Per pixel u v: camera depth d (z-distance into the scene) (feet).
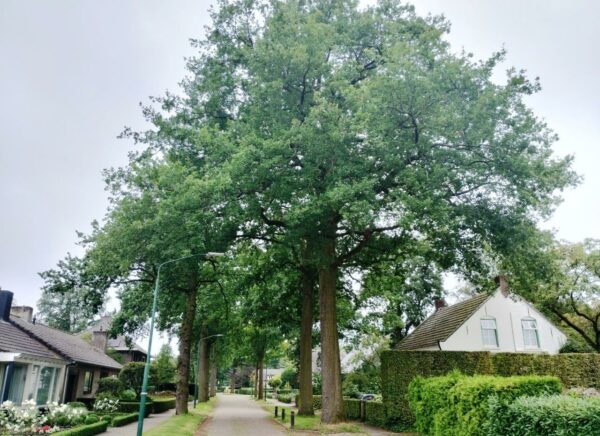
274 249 84.02
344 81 59.72
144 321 103.76
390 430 65.46
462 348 86.94
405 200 53.31
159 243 63.41
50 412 63.52
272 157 58.70
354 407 85.51
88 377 116.67
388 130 58.03
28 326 97.66
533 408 27.07
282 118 65.82
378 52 69.00
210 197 59.77
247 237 76.23
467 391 35.86
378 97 54.95
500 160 55.88
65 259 86.63
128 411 96.63
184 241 61.87
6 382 71.36
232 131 67.15
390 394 67.10
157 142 79.97
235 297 110.93
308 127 56.39
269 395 239.71
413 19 69.51
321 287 72.59
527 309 92.79
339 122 54.54
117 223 70.03
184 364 90.48
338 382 68.74
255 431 71.00
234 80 74.33
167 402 116.47
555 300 100.63
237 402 175.83
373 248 75.41
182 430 65.31
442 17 66.08
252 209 62.85
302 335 89.35
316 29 61.82
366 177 54.80
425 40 57.88
